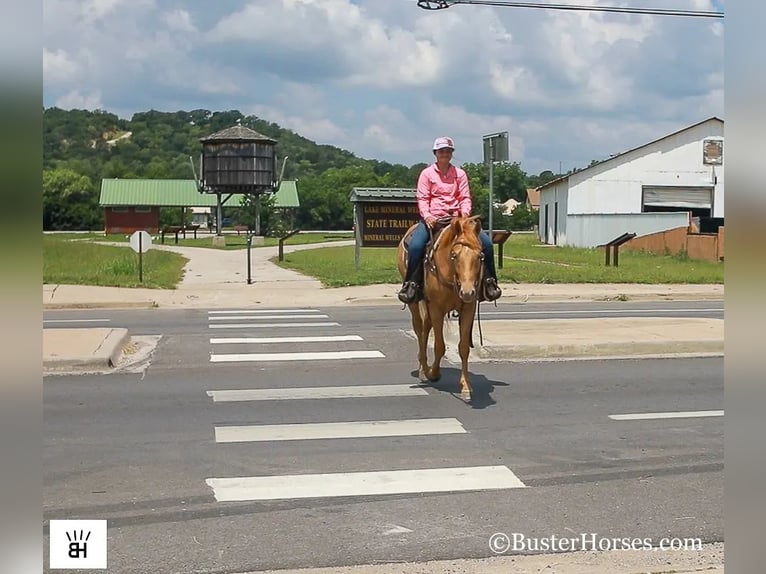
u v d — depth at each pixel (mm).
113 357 13016
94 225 95000
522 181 117438
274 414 9883
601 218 52312
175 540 6195
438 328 10906
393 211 30125
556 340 14000
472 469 7832
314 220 105250
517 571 5609
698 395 10859
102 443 8656
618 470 7812
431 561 5812
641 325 16031
